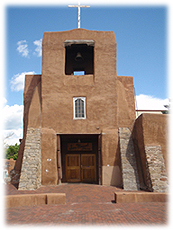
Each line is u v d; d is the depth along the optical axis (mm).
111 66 14812
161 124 12273
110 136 13797
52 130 13906
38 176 12422
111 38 15148
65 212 7789
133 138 13680
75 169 15422
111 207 8492
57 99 14398
